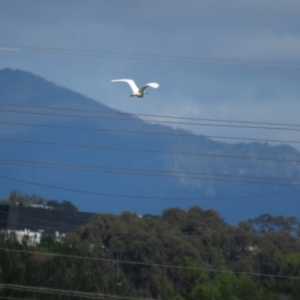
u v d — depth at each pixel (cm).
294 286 4225
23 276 4062
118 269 4581
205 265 5600
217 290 4203
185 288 4397
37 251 4312
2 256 4072
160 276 5347
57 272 4131
